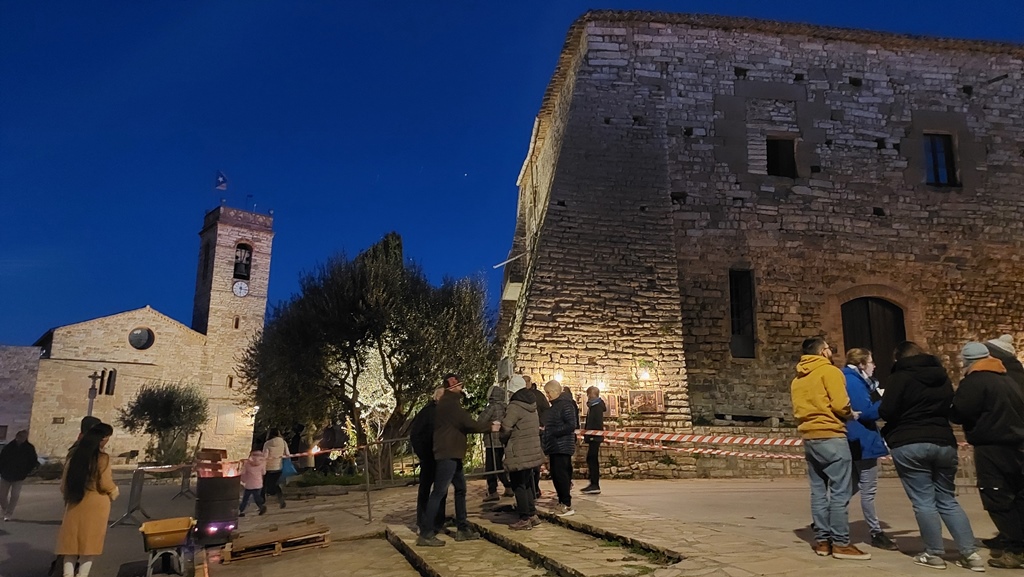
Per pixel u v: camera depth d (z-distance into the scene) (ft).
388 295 53.06
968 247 51.75
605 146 49.19
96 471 21.40
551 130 60.95
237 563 25.08
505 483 31.58
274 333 56.80
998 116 54.60
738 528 21.79
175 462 106.52
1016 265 52.08
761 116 51.29
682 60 51.42
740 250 48.91
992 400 16.24
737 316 48.85
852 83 53.16
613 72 50.65
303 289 55.11
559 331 44.98
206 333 136.36
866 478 19.07
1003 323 50.78
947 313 50.34
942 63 54.70
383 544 26.55
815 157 51.19
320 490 45.34
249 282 144.97
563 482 25.35
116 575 23.86
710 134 50.39
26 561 26.20
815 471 17.61
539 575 18.38
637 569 17.07
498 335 65.00
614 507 27.14
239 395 125.49
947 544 18.99
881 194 51.47
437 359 52.01
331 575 21.83
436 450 23.67
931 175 53.42
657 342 45.73
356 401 53.98
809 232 49.93
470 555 21.59
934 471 16.19
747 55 52.24
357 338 52.13
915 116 53.26
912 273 50.57
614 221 47.83
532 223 68.90
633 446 41.52
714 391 46.37
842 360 47.88
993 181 53.36
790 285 48.88
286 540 26.00
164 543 23.06
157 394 115.03
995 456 16.06
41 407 112.57
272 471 39.65
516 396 24.93
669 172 49.34
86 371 118.11
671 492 33.88
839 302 49.08
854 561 16.31
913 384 16.42
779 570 15.43
